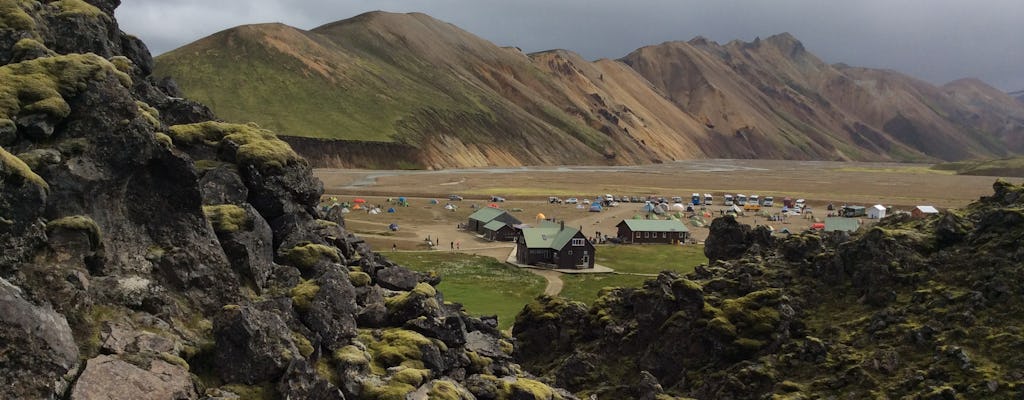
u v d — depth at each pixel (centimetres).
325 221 4975
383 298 4338
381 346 3691
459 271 12100
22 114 2948
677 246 16025
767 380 5162
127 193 3209
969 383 4541
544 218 19975
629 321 6475
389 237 15825
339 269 3988
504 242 16088
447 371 3828
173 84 5556
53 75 3186
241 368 2916
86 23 4150
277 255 4162
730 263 7100
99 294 2823
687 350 5806
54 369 2353
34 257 2645
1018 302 5066
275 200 4319
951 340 4941
